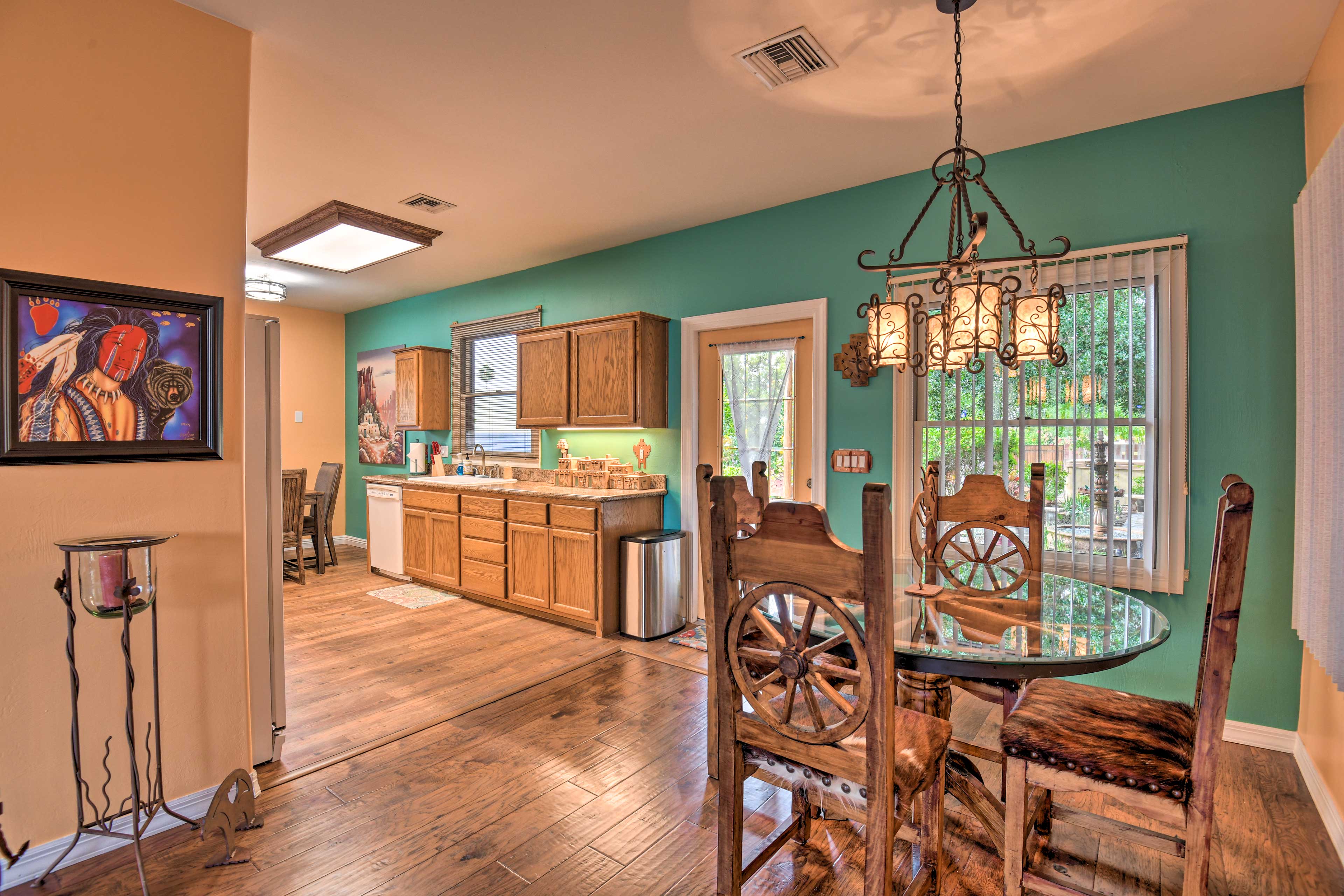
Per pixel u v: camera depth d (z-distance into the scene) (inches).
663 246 169.6
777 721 57.6
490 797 84.6
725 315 156.4
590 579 155.3
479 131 111.1
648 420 163.5
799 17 80.7
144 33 73.3
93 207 69.5
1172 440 102.1
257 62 89.9
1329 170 71.9
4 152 64.1
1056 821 82.4
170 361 74.8
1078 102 100.7
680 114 105.3
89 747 70.6
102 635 71.1
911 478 126.6
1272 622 96.1
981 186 73.5
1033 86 96.0
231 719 81.1
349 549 274.7
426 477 223.1
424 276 215.9
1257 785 86.7
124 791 73.0
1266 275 96.4
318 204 146.2
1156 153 104.8
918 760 58.2
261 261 190.5
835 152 119.3
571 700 116.7
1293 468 94.4
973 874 71.0
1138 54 87.7
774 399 151.9
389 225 155.2
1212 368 100.3
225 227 79.6
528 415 189.5
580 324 173.8
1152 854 74.4
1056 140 113.4
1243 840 75.3
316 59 89.4
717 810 81.8
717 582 59.7
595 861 72.0
